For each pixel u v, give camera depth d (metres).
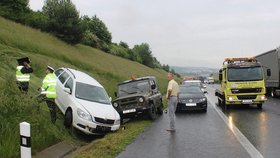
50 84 12.60
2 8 49.44
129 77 50.88
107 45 82.31
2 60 19.34
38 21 54.78
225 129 13.64
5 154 8.57
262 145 10.47
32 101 11.95
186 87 22.50
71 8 57.25
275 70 30.78
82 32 58.12
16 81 13.35
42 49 36.22
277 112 19.41
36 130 10.69
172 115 13.53
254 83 21.28
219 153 9.55
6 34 33.09
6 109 10.38
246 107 22.77
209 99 31.27
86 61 47.41
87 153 9.91
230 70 21.58
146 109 17.03
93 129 12.75
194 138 11.88
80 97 13.68
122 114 17.14
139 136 12.45
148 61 110.38
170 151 9.91
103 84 27.84
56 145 11.05
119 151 9.96
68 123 13.09
